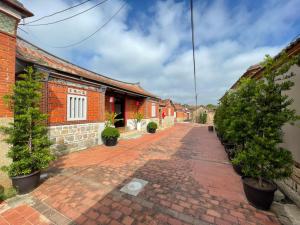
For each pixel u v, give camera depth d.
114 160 5.60
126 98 12.53
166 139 10.55
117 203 2.99
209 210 2.85
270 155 2.76
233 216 2.71
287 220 2.63
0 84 3.30
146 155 6.39
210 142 9.73
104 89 8.12
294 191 3.38
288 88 2.80
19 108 3.26
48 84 5.42
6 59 3.40
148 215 2.68
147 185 3.74
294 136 3.53
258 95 2.96
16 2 3.48
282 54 3.02
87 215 2.64
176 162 5.57
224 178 4.25
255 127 3.08
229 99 5.85
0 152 3.28
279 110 2.88
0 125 3.29
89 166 4.92
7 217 2.55
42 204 2.90
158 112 17.19
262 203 2.83
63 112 6.00
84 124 6.97
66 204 2.92
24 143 3.35
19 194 3.16
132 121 13.27
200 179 4.16
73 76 6.33
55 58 8.30
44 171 4.42
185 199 3.19
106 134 7.61
